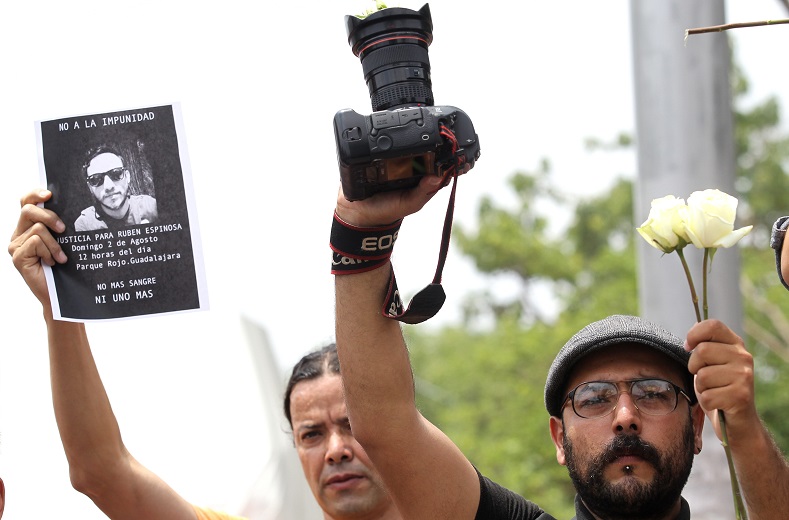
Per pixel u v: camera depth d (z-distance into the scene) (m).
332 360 3.98
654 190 5.52
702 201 2.65
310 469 3.92
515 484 15.43
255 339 6.30
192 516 3.79
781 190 20.39
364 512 3.84
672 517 3.12
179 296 3.22
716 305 5.37
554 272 22.73
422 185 2.84
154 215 3.23
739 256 5.45
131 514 3.65
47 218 3.23
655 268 5.43
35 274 3.30
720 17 5.52
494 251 23.08
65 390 3.54
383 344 3.14
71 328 3.50
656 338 3.14
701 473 5.13
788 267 2.74
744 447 2.71
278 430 6.04
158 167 3.23
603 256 19.89
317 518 6.18
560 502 15.37
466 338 25.00
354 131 2.73
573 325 18.20
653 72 5.53
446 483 3.26
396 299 3.11
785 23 2.80
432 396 19.73
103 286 3.22
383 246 3.05
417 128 2.73
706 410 2.78
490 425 17.64
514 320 22.05
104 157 3.24
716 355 2.72
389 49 2.86
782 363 15.80
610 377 3.13
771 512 2.72
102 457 3.58
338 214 3.06
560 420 3.33
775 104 20.94
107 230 3.23
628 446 3.04
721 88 5.51
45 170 3.26
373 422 3.18
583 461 3.10
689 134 5.48
